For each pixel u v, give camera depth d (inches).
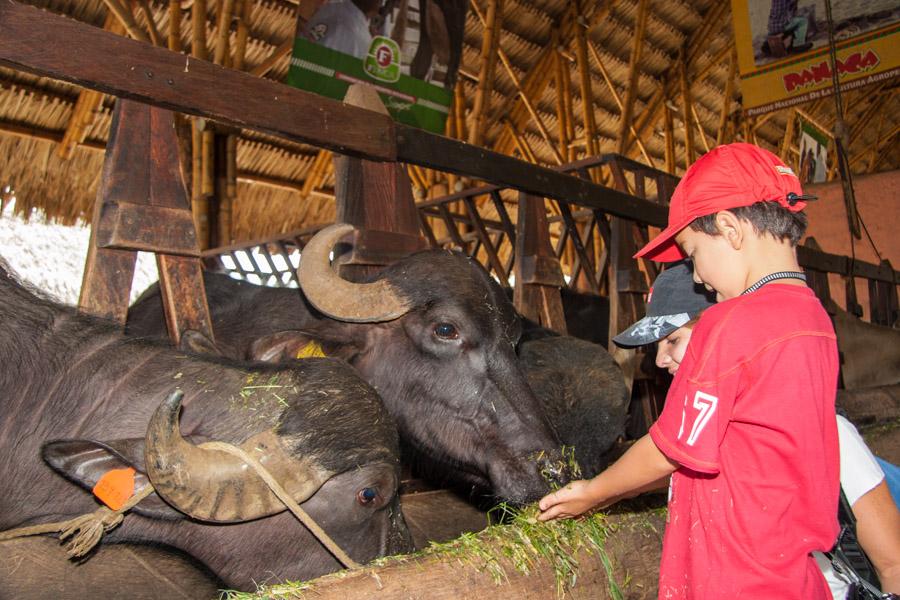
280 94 124.0
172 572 92.9
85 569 89.0
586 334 245.9
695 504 76.6
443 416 135.1
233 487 83.7
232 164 406.6
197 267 115.4
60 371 92.1
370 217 144.3
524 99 556.4
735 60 684.7
